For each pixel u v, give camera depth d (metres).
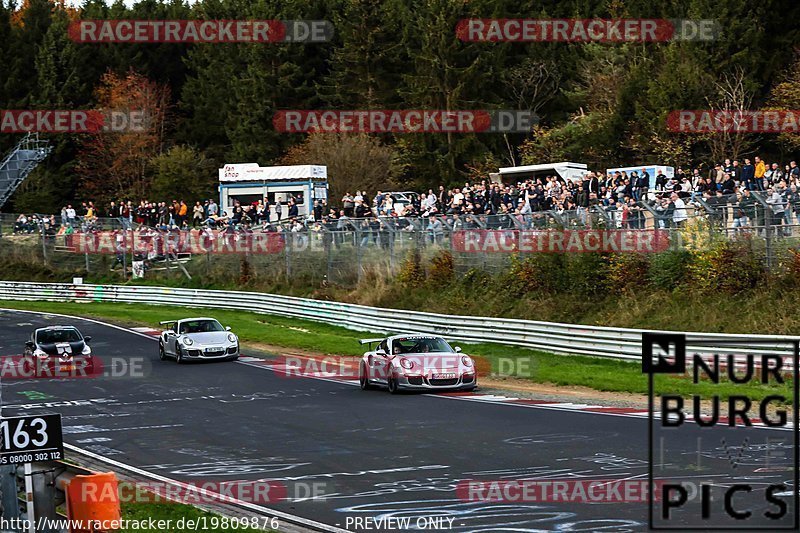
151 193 119.62
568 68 108.81
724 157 78.25
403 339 40.75
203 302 78.62
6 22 138.75
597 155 90.81
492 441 27.70
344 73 118.50
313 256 72.06
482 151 106.81
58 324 72.81
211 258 82.56
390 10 119.06
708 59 82.62
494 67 109.50
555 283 54.41
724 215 48.34
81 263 92.75
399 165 105.56
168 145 135.88
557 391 38.50
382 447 27.73
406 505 20.66
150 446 30.14
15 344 62.97
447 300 58.56
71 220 93.88
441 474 23.59
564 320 51.78
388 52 117.56
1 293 93.31
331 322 65.19
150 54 144.50
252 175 84.75
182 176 117.44
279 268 75.38
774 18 83.88
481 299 57.00
